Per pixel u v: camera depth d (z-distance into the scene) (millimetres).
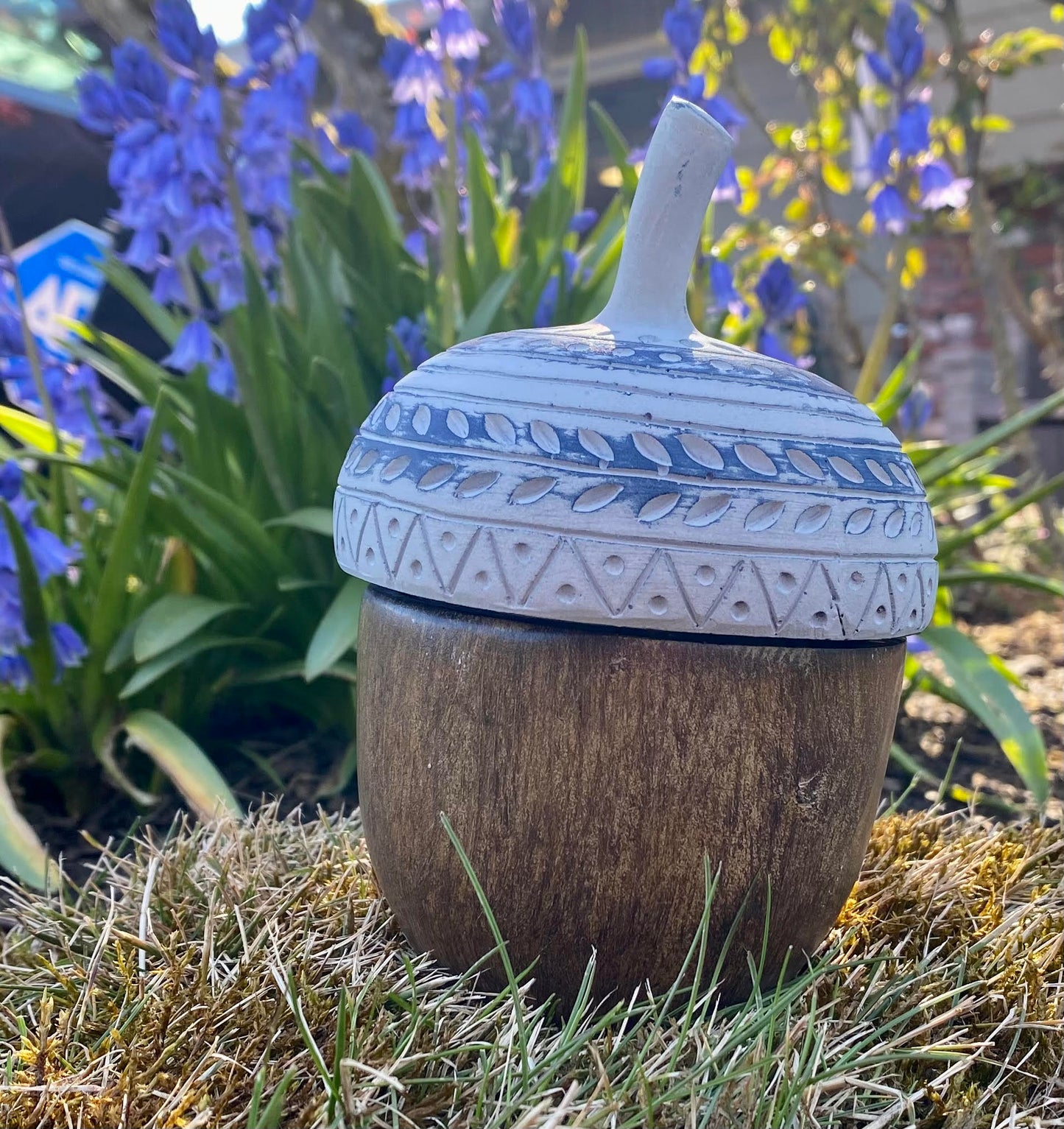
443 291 1862
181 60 1599
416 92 1810
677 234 911
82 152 3273
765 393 828
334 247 2039
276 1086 798
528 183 2955
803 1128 769
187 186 1622
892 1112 795
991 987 960
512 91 2074
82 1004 895
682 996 884
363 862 1140
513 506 780
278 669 1814
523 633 811
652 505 765
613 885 832
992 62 2877
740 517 769
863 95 3176
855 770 866
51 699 1644
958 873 1107
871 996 929
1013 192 4742
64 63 3416
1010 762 1916
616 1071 828
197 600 1692
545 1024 903
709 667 796
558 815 821
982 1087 912
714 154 891
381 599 926
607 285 1999
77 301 2229
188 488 1833
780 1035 875
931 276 5215
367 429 943
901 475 864
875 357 2105
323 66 2912
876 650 870
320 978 945
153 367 1977
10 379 1956
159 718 1591
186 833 1606
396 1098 791
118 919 1079
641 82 4996
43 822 1668
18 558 1467
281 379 1860
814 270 3330
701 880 835
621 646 796
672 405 796
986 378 5059
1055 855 1250
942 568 1995
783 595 778
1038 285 5059
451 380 870
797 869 854
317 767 1810
